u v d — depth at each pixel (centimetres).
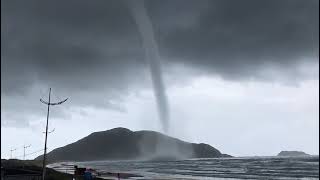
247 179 13938
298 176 15725
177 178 13512
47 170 9488
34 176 6538
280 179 14050
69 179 7044
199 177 14675
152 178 13050
